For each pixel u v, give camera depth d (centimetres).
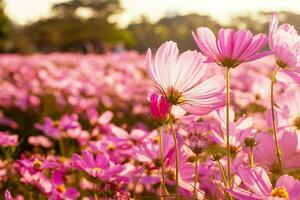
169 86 63
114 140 102
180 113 80
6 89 333
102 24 2867
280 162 64
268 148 66
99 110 306
